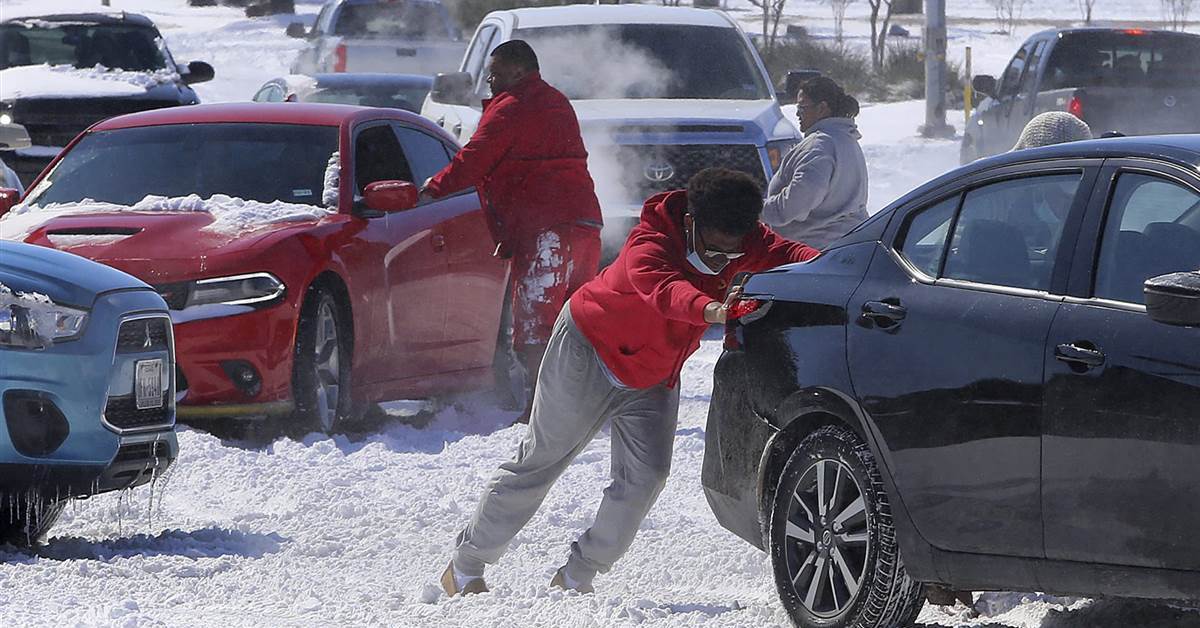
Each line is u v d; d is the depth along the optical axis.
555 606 20.59
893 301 19.19
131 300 24.36
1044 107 62.84
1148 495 16.48
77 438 23.44
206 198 35.09
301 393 32.78
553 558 24.72
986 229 18.88
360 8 96.88
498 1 136.50
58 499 23.61
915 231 19.62
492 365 38.69
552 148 34.53
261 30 173.62
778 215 36.12
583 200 34.81
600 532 21.00
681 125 48.56
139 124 37.09
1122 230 17.69
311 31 101.31
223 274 32.19
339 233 33.84
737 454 20.62
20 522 24.39
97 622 19.38
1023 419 17.55
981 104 72.19
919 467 18.42
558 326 20.56
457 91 51.72
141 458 24.30
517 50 34.44
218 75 140.50
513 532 21.55
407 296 35.47
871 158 83.31
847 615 18.94
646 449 20.62
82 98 61.50
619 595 22.00
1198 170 17.30
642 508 20.88
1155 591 16.61
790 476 19.64
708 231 19.20
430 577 23.33
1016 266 18.42
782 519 19.72
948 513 18.19
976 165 19.36
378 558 24.58
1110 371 16.88
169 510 28.00
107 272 24.73
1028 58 67.06
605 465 31.06
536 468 21.23
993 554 17.89
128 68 66.56
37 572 22.28
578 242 34.75
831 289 19.88
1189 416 16.17
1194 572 16.23
